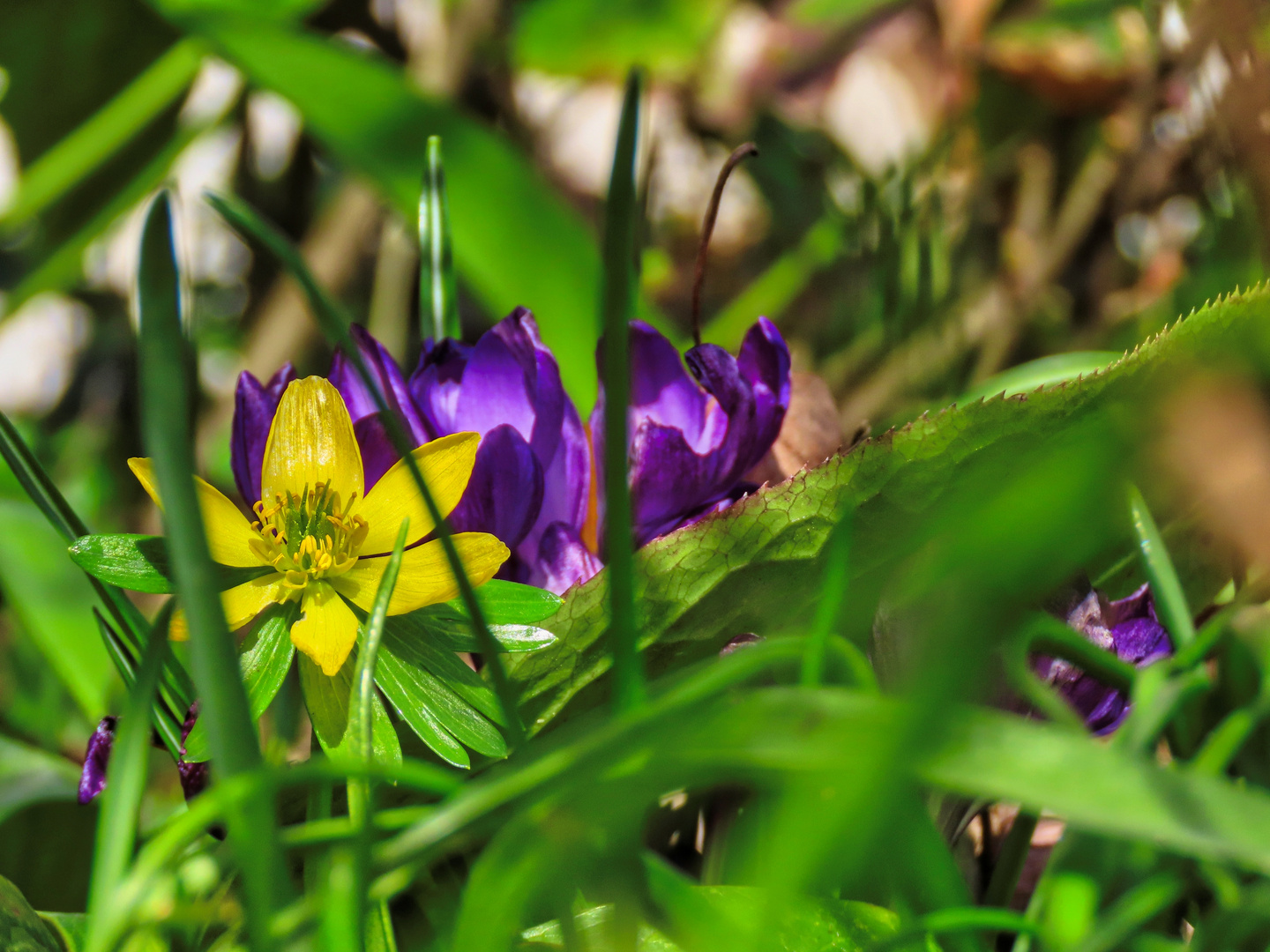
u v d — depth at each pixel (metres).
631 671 0.49
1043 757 0.48
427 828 0.48
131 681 0.53
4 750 0.58
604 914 0.51
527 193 0.74
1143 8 0.86
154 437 0.48
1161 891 0.50
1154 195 0.84
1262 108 0.48
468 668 0.52
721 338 0.96
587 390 0.70
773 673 0.53
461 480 0.52
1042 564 0.38
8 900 0.52
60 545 0.62
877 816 0.47
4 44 1.03
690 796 0.54
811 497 0.53
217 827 0.52
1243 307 0.52
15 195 0.93
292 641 0.52
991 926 0.50
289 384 0.52
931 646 0.39
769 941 0.50
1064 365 0.61
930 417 0.53
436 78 1.07
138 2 1.02
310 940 0.50
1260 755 0.52
